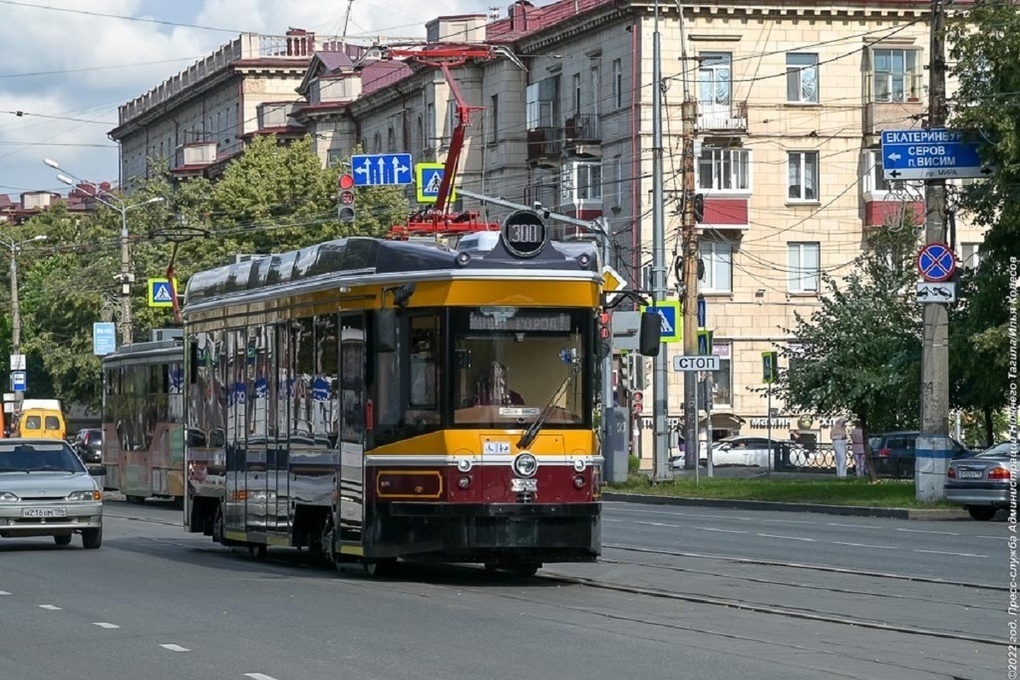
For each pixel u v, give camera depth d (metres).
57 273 93.00
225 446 25.06
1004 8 38.00
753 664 13.65
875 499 39.59
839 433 54.97
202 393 26.31
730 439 65.31
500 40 76.44
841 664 13.72
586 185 70.50
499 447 19.50
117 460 47.56
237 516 24.42
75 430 108.81
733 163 68.81
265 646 14.78
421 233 27.92
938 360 37.66
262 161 73.56
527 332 19.81
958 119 36.88
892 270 51.75
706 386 51.59
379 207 73.00
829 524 34.16
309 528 22.16
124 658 14.23
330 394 21.11
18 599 19.17
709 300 69.44
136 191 85.94
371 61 94.88
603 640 15.12
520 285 19.81
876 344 49.81
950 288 37.22
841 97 69.44
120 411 47.38
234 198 72.69
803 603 18.41
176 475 42.38
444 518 19.38
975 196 39.31
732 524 34.16
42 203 153.88
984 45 37.81
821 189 69.50
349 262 20.81
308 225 72.62
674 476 51.66
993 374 39.94
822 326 51.12
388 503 19.81
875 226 67.88
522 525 19.45
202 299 26.48
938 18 37.44
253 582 20.88
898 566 23.22
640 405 56.09
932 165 36.81
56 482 27.14
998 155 36.59
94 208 103.56
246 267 24.67
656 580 21.14
